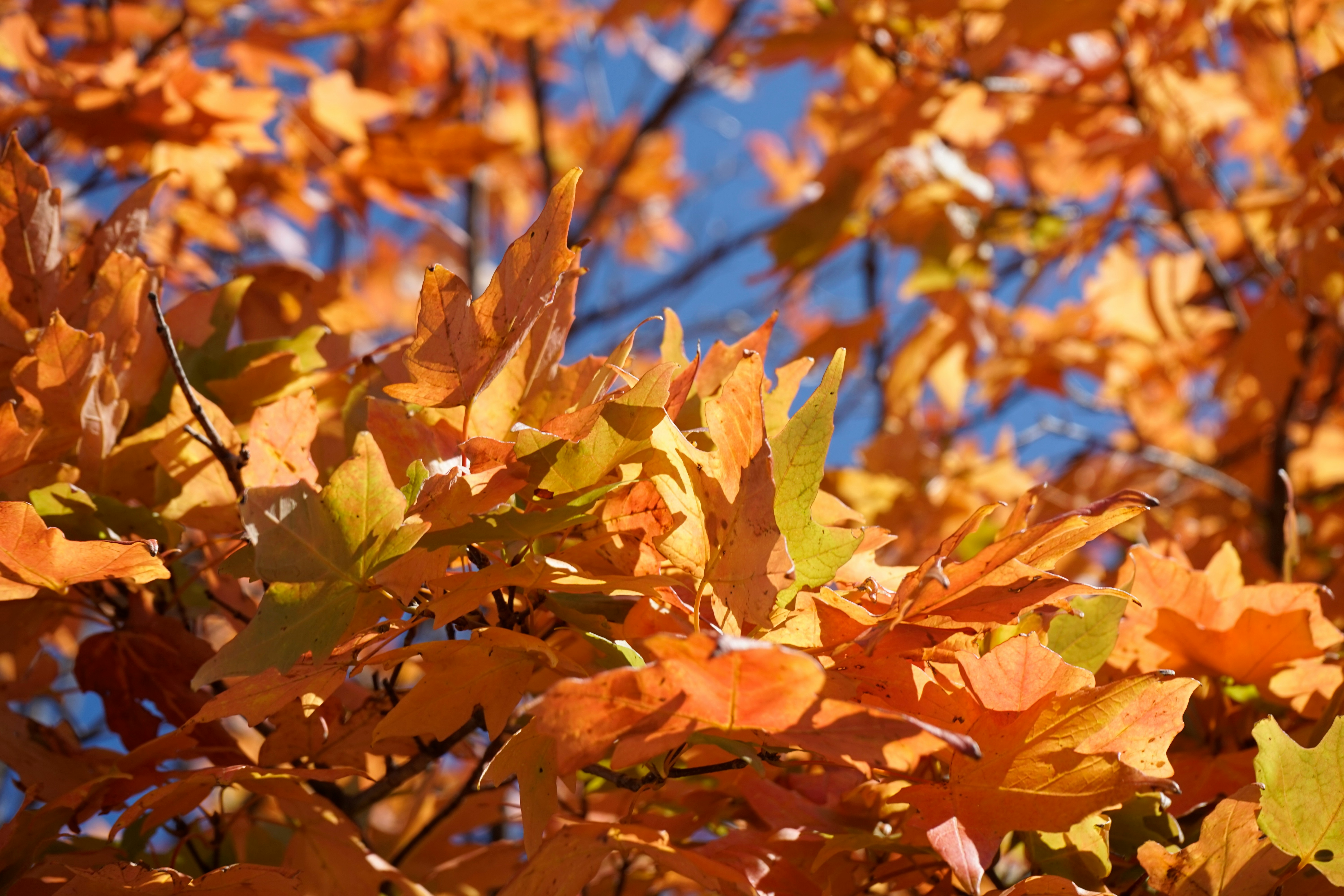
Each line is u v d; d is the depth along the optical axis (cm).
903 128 238
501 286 129
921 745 122
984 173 276
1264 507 243
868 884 130
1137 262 261
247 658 124
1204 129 252
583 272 130
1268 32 229
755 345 137
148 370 140
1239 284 261
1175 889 126
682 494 127
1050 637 132
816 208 270
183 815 138
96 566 128
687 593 126
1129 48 230
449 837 149
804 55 256
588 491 128
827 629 126
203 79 178
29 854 131
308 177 250
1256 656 137
